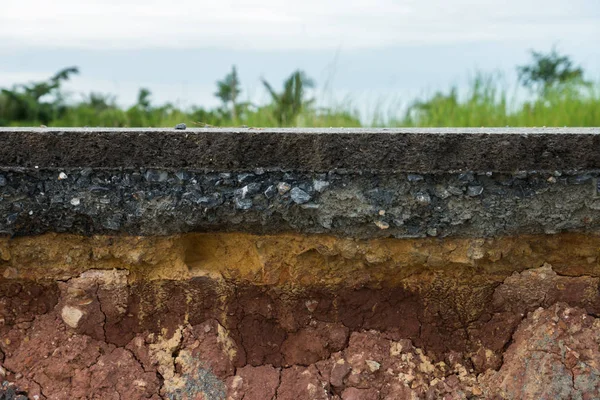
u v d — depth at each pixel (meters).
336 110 5.58
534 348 2.46
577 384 2.37
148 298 2.56
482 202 2.36
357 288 2.57
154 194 2.40
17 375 2.49
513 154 2.30
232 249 2.56
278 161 2.36
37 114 8.19
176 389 2.48
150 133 2.36
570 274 2.51
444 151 2.31
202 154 2.37
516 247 2.47
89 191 2.40
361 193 2.37
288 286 2.56
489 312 2.56
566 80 6.72
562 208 2.36
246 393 2.49
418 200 2.35
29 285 2.56
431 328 2.57
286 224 2.46
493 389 2.49
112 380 2.49
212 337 2.55
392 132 2.34
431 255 2.47
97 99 8.37
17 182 2.40
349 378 2.51
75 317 2.52
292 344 2.58
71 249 2.52
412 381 2.49
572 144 2.29
